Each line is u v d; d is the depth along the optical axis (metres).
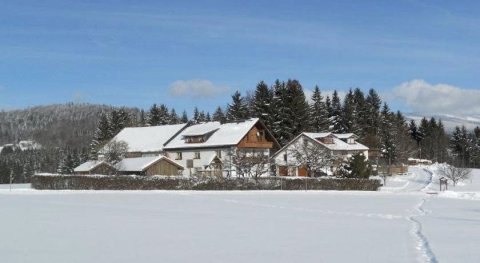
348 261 13.74
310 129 98.50
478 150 139.62
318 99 110.69
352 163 66.38
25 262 13.62
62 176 56.12
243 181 58.03
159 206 32.69
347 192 55.47
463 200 44.25
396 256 14.45
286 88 97.12
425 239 17.83
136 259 14.06
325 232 19.86
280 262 13.63
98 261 13.77
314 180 59.72
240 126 80.12
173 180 56.62
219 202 37.34
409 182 80.12
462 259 13.93
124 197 41.03
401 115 141.00
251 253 14.98
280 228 21.11
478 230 20.61
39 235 18.41
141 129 92.50
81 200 36.91
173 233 19.23
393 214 29.11
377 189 62.59
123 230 20.02
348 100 115.94
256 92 100.19
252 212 29.19
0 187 62.75
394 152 104.31
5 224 21.58
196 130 82.69
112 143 82.38
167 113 129.50
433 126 146.38
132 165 72.69
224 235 18.81
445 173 78.69
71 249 15.56
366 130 117.75
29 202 34.22
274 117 96.81
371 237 18.42
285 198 43.47
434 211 31.70
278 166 78.56
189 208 31.48
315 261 13.77
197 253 14.98
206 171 71.62
